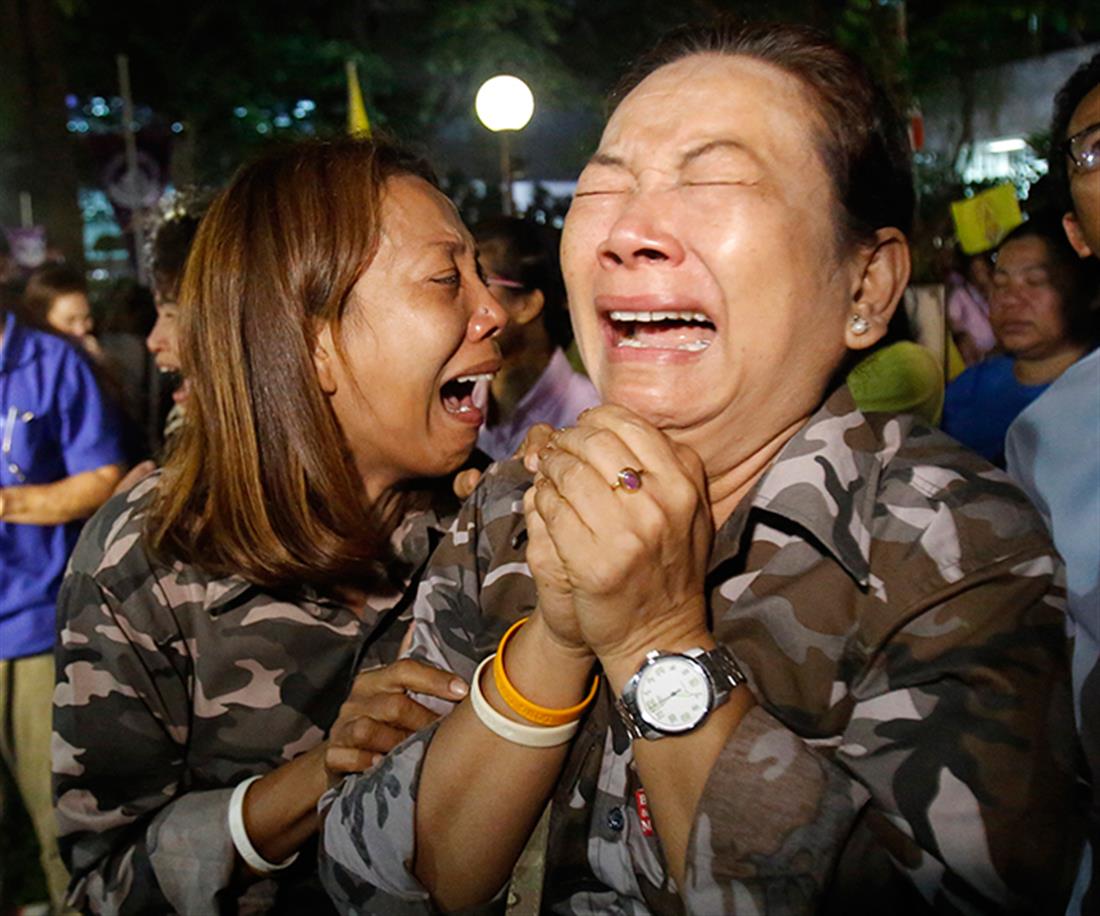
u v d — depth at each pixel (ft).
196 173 38.17
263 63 38.70
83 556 5.28
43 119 23.53
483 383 6.70
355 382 5.21
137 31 37.63
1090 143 5.43
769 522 3.76
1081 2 31.94
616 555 3.27
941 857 3.17
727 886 3.21
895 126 3.80
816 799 3.21
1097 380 5.35
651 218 3.51
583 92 35.63
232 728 5.26
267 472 5.13
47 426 10.64
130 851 4.98
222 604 5.19
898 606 3.48
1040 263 10.00
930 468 3.71
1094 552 5.02
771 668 3.60
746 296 3.50
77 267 23.89
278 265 5.07
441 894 3.81
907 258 3.88
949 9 30.48
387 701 4.30
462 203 35.29
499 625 4.28
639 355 3.68
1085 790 3.64
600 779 3.82
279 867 4.85
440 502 5.81
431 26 36.55
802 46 3.67
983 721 3.23
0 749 11.00
